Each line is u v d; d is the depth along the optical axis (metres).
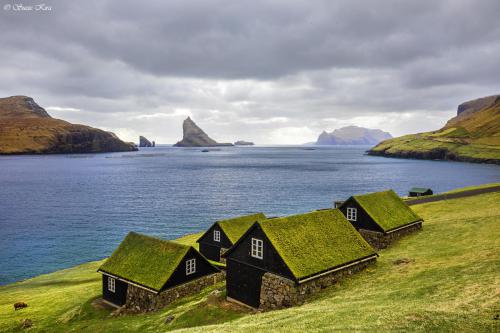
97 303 42.69
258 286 34.34
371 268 37.81
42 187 164.88
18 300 47.47
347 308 25.59
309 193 144.00
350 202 52.44
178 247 41.12
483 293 24.00
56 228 93.75
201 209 116.19
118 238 85.06
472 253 36.72
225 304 35.69
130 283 39.69
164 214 109.38
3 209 116.25
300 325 23.11
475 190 90.94
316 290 33.06
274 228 34.44
